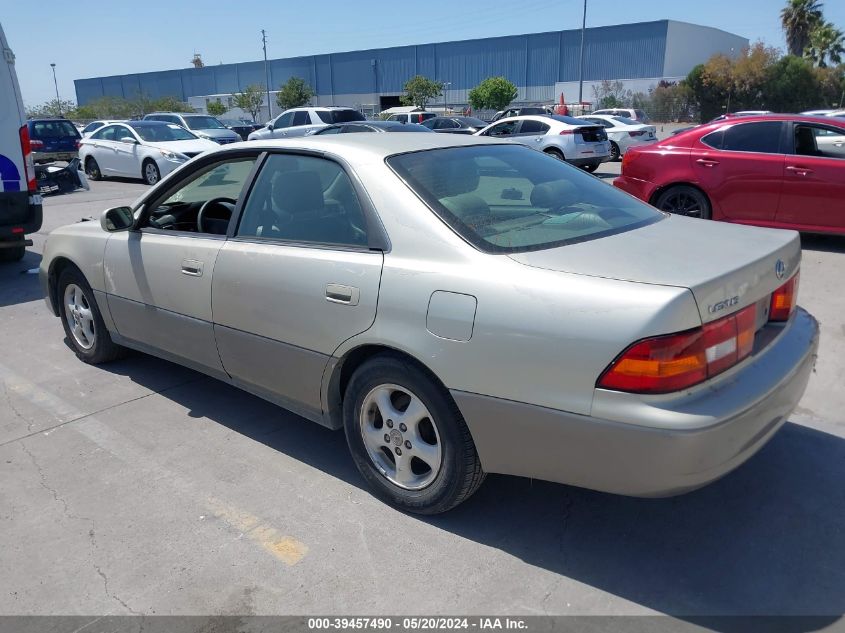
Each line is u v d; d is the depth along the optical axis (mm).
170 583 2709
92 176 18781
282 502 3232
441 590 2639
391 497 3131
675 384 2295
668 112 51188
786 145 7742
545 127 17672
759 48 48969
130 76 81500
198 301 3711
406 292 2771
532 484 3344
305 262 3145
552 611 2520
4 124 7156
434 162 3215
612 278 2428
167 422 4082
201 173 3953
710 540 2912
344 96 69250
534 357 2461
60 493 3348
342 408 3285
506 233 2830
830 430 3807
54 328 5953
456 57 64062
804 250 7895
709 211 8242
